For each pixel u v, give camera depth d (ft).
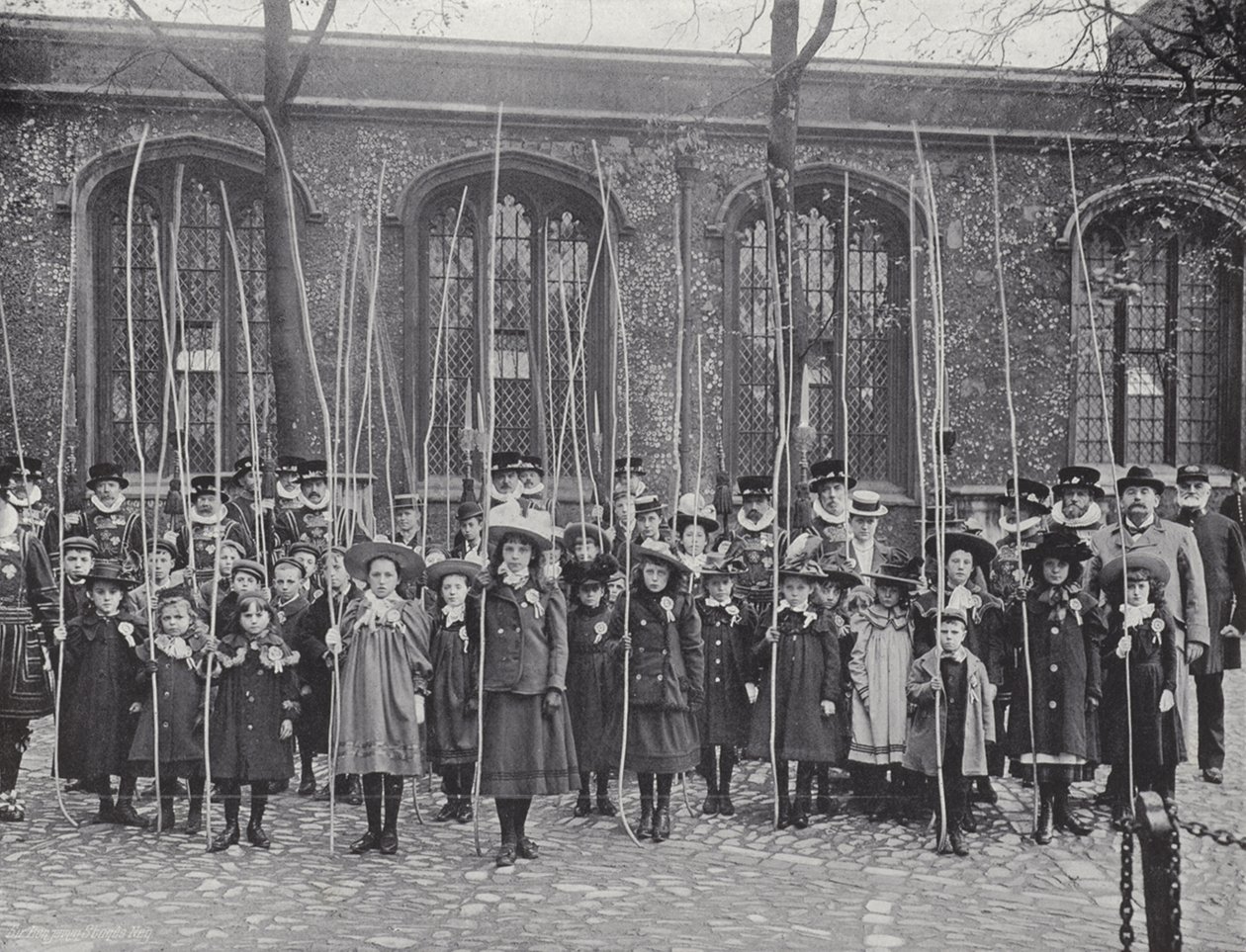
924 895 16.98
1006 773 24.66
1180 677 22.70
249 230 44.24
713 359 46.19
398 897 16.30
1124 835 12.78
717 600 21.99
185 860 17.94
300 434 34.68
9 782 20.27
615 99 45.57
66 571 22.58
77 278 42.16
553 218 46.24
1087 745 20.10
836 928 15.24
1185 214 45.57
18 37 41.57
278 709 19.04
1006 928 15.48
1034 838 19.86
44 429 42.16
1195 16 30.17
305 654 21.33
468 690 19.40
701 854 18.93
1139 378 48.62
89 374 42.55
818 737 20.45
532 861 18.33
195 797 19.66
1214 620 24.54
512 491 29.60
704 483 45.83
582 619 21.29
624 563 23.38
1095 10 34.32
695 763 20.04
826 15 32.24
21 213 42.06
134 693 20.06
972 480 47.44
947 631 19.80
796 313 34.47
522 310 45.93
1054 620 20.42
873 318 48.06
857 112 46.96
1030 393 47.55
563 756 18.42
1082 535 25.82
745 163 46.09
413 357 44.45
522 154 44.73
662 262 45.96
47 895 16.01
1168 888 11.84
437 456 44.50
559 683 18.45
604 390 45.70
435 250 45.68
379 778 18.72
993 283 47.47
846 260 27.71
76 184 42.16
